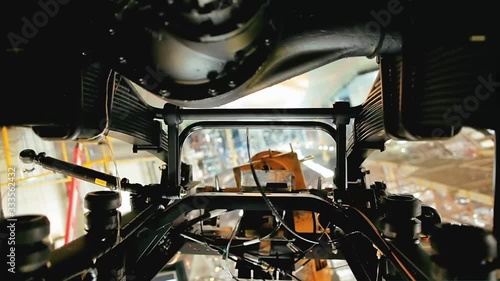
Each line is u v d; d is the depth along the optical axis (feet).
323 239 4.24
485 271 2.18
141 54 2.37
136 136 4.31
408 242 3.02
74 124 2.91
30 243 2.12
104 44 2.45
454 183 13.93
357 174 5.08
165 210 3.94
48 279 2.35
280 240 4.31
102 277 2.96
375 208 4.08
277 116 4.35
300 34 2.53
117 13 2.30
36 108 2.89
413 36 2.44
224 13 2.06
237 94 2.51
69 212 10.09
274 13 2.30
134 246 3.57
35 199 9.37
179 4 2.05
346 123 4.38
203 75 2.35
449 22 2.31
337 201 4.17
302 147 21.95
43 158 3.94
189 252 4.66
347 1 2.45
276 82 2.80
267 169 5.33
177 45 2.20
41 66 2.83
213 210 4.30
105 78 3.21
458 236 2.24
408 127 2.58
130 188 4.42
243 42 2.23
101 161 11.85
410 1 2.37
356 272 3.56
